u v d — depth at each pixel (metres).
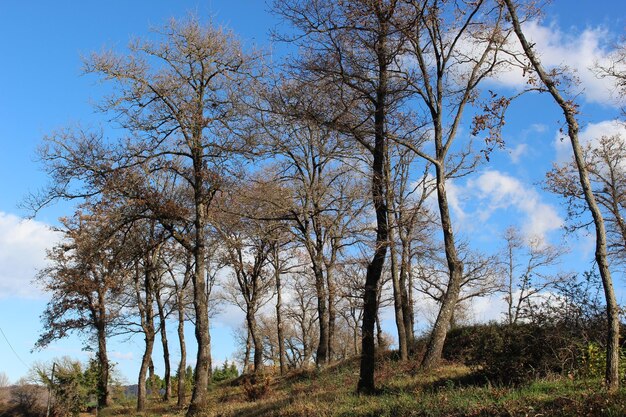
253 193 24.81
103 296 33.78
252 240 30.58
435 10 15.68
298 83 17.31
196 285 21.52
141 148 21.22
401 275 28.69
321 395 15.45
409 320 28.08
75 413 38.88
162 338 40.00
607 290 10.09
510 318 15.98
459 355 18.48
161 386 51.16
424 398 11.52
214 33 20.81
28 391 43.84
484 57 16.80
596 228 10.50
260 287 38.38
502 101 13.05
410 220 19.03
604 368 11.07
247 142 21.28
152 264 31.70
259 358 36.19
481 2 15.67
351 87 16.48
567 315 12.46
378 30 15.81
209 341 21.03
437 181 16.98
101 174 20.59
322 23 16.23
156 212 21.30
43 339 33.25
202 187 22.14
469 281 31.42
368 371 14.69
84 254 23.27
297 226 27.08
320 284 26.23
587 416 8.50
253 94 20.55
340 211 25.28
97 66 19.72
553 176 28.86
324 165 27.19
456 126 17.22
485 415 9.59
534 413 9.05
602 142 28.83
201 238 21.89
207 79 21.38
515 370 12.02
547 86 11.58
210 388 34.25
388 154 22.39
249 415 15.52
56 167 20.50
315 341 62.12
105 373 39.22
